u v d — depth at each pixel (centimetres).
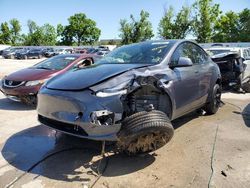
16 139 466
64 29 8406
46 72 695
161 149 424
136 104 373
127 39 5416
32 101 667
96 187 321
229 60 888
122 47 528
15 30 8169
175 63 450
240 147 431
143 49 480
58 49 4831
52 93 368
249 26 5506
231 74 888
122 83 357
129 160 387
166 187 321
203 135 485
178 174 350
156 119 344
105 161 384
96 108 341
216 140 461
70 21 8306
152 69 405
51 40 8269
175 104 430
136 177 343
